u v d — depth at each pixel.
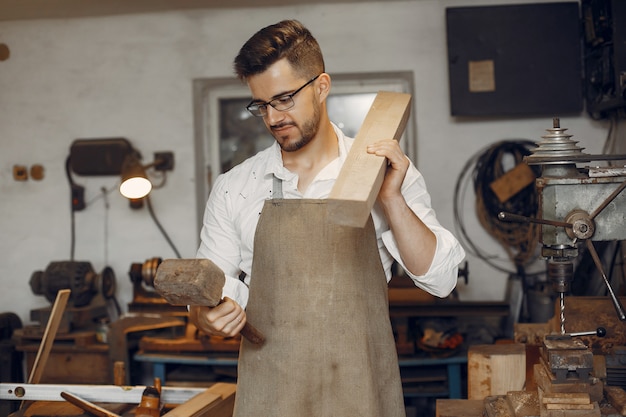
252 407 1.83
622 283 4.09
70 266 4.68
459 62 4.47
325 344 1.81
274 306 1.83
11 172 5.11
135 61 4.99
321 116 1.86
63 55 5.04
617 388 2.07
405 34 4.77
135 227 5.00
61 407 2.77
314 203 1.81
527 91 4.43
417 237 1.72
